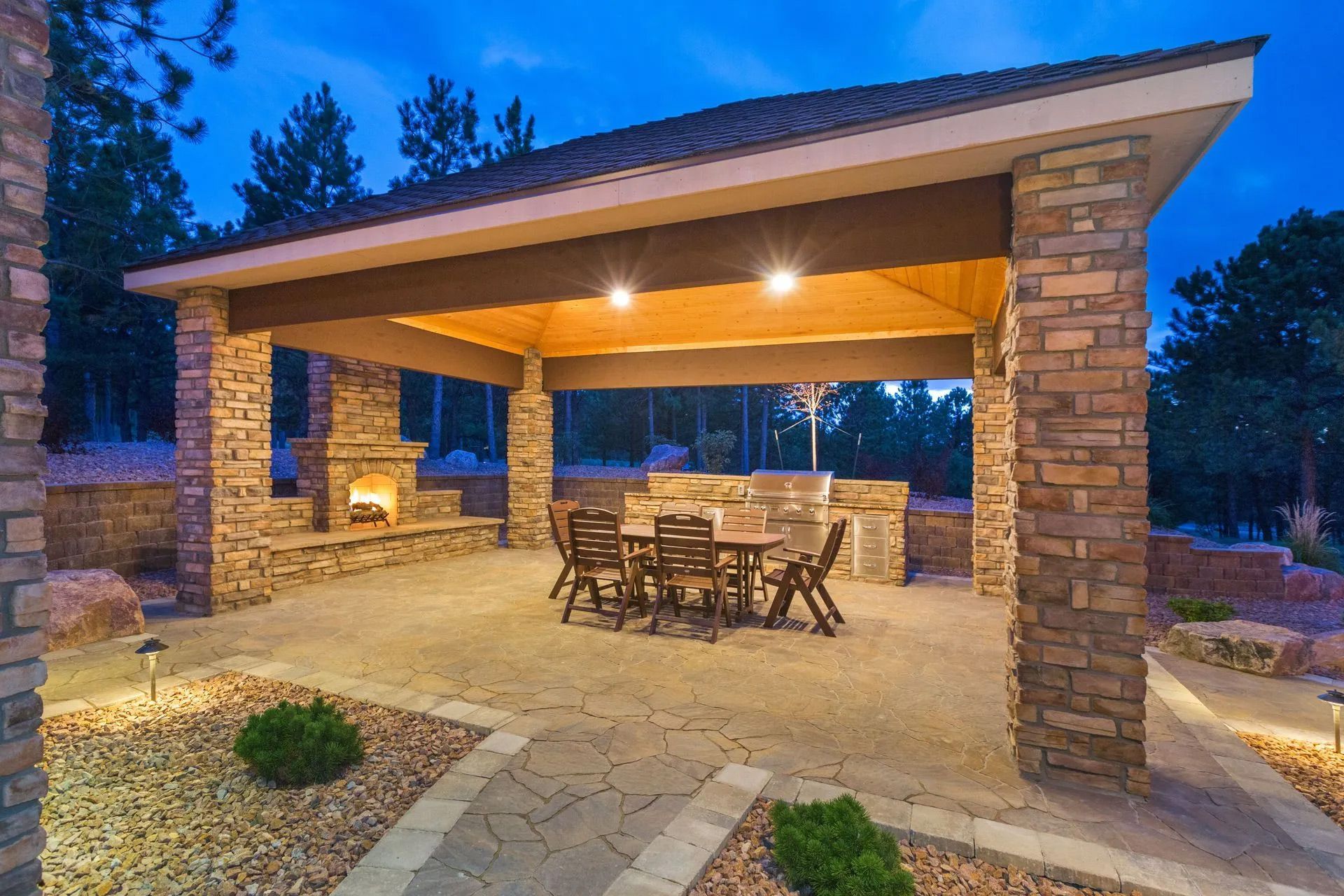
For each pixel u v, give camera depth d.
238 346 6.45
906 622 6.30
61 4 8.22
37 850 1.59
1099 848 2.53
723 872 2.42
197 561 6.25
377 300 5.57
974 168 3.49
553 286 4.83
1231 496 18.97
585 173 4.18
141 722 3.67
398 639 5.46
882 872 2.21
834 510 8.60
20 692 1.57
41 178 1.64
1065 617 3.15
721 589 6.01
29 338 1.59
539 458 10.87
